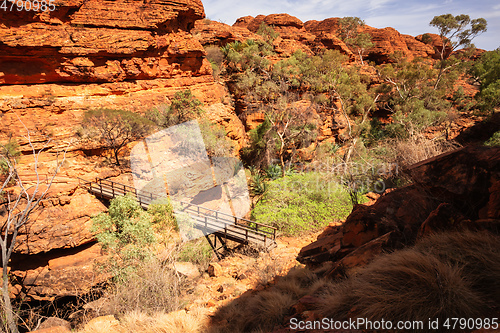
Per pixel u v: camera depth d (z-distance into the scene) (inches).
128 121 683.4
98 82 767.7
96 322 199.2
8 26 636.7
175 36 922.1
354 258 161.8
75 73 724.7
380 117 1755.7
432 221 136.6
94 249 474.3
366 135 1339.8
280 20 2343.8
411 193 202.8
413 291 93.1
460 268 95.7
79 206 483.5
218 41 1470.2
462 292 85.4
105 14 760.3
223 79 1312.7
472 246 105.5
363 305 102.9
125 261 331.0
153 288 250.5
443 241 116.6
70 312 419.5
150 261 296.8
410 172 181.8
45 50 681.6
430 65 2474.2
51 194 465.1
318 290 157.9
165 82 898.1
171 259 295.9
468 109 1585.9
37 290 421.7
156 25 848.9
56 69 709.3
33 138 621.3
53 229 443.8
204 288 267.7
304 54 1749.5
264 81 1350.9
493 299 84.3
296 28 2374.5
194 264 336.2
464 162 159.5
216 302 219.6
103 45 751.7
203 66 1039.0
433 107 1556.3
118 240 354.6
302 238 421.1
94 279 419.8
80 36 721.6
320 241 253.1
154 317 197.0
